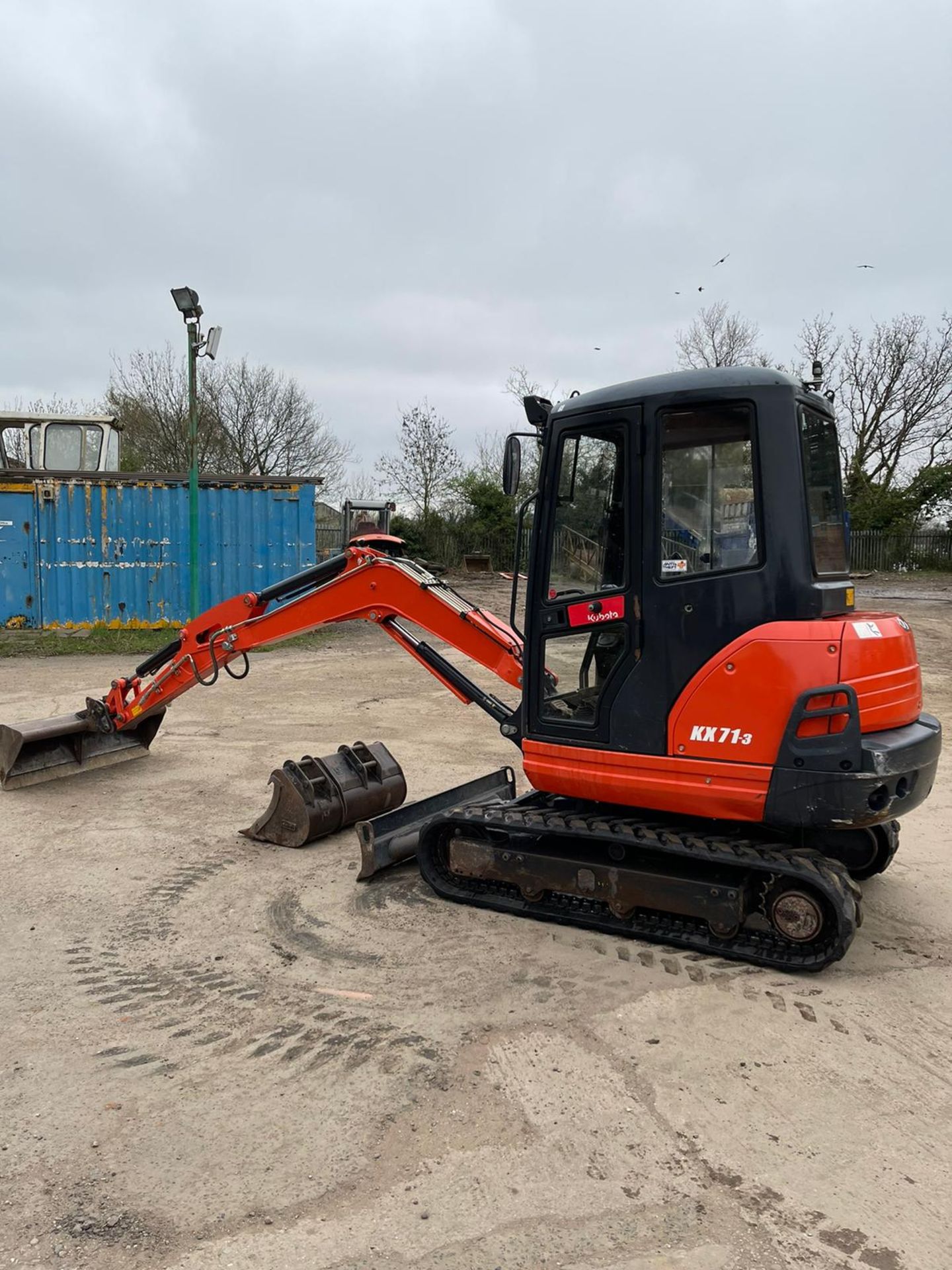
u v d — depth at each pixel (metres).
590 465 4.53
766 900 4.31
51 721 7.63
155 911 5.01
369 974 4.28
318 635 16.92
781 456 4.04
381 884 5.40
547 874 4.77
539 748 4.73
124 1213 2.74
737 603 4.09
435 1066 3.52
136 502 16.83
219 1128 3.14
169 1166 2.95
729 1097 3.33
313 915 4.97
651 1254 2.59
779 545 4.03
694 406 4.18
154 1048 3.65
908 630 4.37
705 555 4.19
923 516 34.81
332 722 9.92
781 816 4.03
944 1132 3.15
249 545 17.19
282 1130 3.14
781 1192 2.85
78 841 6.12
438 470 34.66
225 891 5.30
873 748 3.86
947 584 27.70
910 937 4.69
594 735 4.52
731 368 4.18
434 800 5.67
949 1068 3.53
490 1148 3.04
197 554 16.20
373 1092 3.36
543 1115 3.21
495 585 25.42
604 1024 3.82
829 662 3.90
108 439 17.73
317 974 4.29
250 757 8.38
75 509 16.69
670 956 4.43
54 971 4.32
